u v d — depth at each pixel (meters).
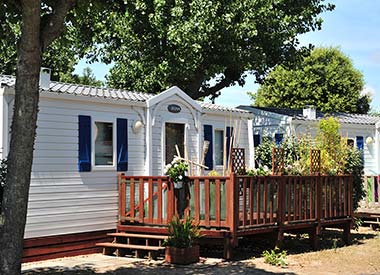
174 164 11.70
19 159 7.12
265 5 19.17
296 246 13.38
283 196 12.23
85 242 11.95
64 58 23.45
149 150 13.30
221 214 11.19
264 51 20.89
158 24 19.30
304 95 33.06
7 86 10.52
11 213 7.10
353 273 10.19
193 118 14.60
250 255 11.84
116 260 11.26
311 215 12.91
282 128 19.62
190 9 18.81
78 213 11.82
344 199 14.05
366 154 21.78
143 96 14.23
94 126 12.25
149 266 10.54
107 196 12.46
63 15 7.42
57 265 10.65
